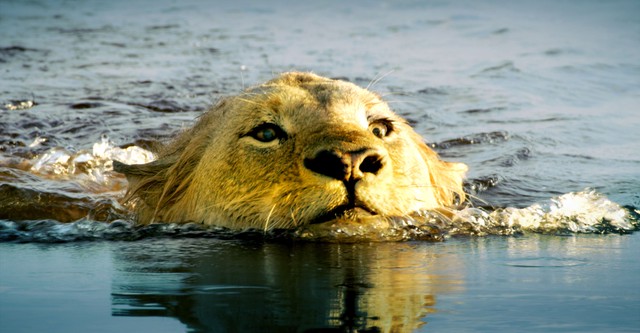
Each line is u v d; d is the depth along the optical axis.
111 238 13.29
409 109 25.14
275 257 11.61
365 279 10.34
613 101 26.52
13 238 13.35
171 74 29.83
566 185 17.97
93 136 21.70
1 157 19.77
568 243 12.89
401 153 13.28
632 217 14.98
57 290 9.93
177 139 16.22
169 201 14.93
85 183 17.97
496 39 36.44
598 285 10.19
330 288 9.88
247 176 13.01
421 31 38.56
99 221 14.97
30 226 14.30
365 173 12.12
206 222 13.72
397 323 8.59
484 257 11.77
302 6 45.91
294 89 13.54
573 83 28.73
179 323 8.59
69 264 11.35
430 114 24.61
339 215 12.18
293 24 41.00
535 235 13.54
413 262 11.37
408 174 13.21
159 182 15.11
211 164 13.76
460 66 31.28
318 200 12.09
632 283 10.29
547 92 27.58
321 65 31.20
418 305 9.23
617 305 9.32
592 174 18.88
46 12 44.41
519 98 26.70
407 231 12.95
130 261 11.49
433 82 28.72
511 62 31.75
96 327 8.53
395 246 12.39
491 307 9.20
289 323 8.52
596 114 24.89
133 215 15.90
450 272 10.80
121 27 40.41
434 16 42.25
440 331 8.40
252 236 12.90
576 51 33.66
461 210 14.67
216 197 13.51
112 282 10.27
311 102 13.08
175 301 9.38
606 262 11.49
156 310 9.05
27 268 11.12
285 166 12.59
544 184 18.08
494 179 18.30
